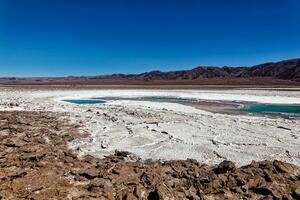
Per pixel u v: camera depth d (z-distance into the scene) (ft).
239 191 25.70
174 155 39.88
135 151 41.52
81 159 34.40
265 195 25.41
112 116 71.41
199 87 246.68
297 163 36.86
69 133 50.44
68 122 61.77
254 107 102.22
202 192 25.63
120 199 24.23
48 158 33.17
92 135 50.29
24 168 29.48
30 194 23.70
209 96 149.18
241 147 44.09
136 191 24.76
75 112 79.71
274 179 27.53
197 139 48.78
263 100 126.72
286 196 24.62
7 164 30.60
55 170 29.53
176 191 25.45
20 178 26.84
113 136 49.93
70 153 36.29
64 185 26.03
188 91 188.44
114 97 146.92
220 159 38.34
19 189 24.73
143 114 75.87
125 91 189.06
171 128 57.31
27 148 37.29
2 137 43.75
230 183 26.91
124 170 30.22
